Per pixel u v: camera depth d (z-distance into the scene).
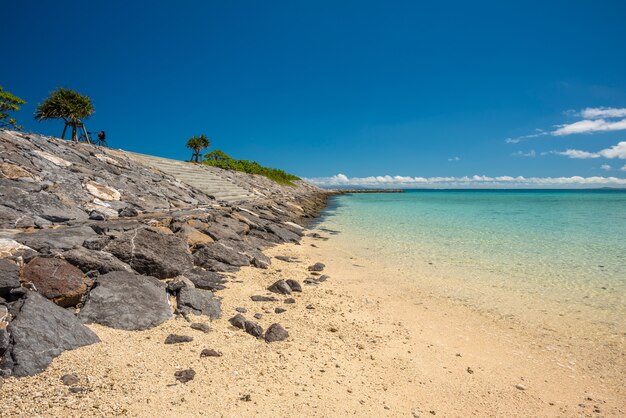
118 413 4.60
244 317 7.95
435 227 28.83
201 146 56.06
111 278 7.77
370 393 5.88
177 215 15.33
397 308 10.14
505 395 6.16
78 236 9.32
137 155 31.95
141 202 17.64
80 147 21.80
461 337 8.40
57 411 4.49
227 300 9.19
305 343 7.33
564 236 23.83
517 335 8.57
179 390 5.26
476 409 5.74
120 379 5.32
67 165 17.17
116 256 9.04
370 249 19.03
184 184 28.91
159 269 9.47
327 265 14.92
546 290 12.02
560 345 8.07
